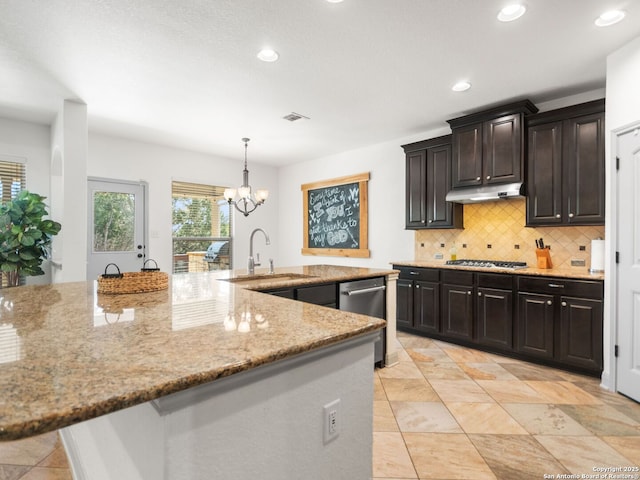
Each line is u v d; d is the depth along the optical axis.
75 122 3.52
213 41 2.47
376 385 2.76
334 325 1.15
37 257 3.49
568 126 3.19
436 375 2.96
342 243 5.61
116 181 4.76
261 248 6.45
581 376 2.92
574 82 3.13
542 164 3.35
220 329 1.09
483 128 3.71
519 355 3.31
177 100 3.50
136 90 3.26
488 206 4.07
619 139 2.59
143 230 5.02
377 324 1.18
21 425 0.53
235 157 5.93
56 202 4.06
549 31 2.35
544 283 3.11
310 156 5.89
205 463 0.81
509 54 2.66
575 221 3.12
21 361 0.80
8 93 3.30
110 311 1.34
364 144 5.14
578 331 2.92
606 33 2.37
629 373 2.51
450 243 4.39
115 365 0.78
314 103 3.61
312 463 1.05
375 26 2.30
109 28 2.30
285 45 2.53
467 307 3.64
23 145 4.07
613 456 1.85
